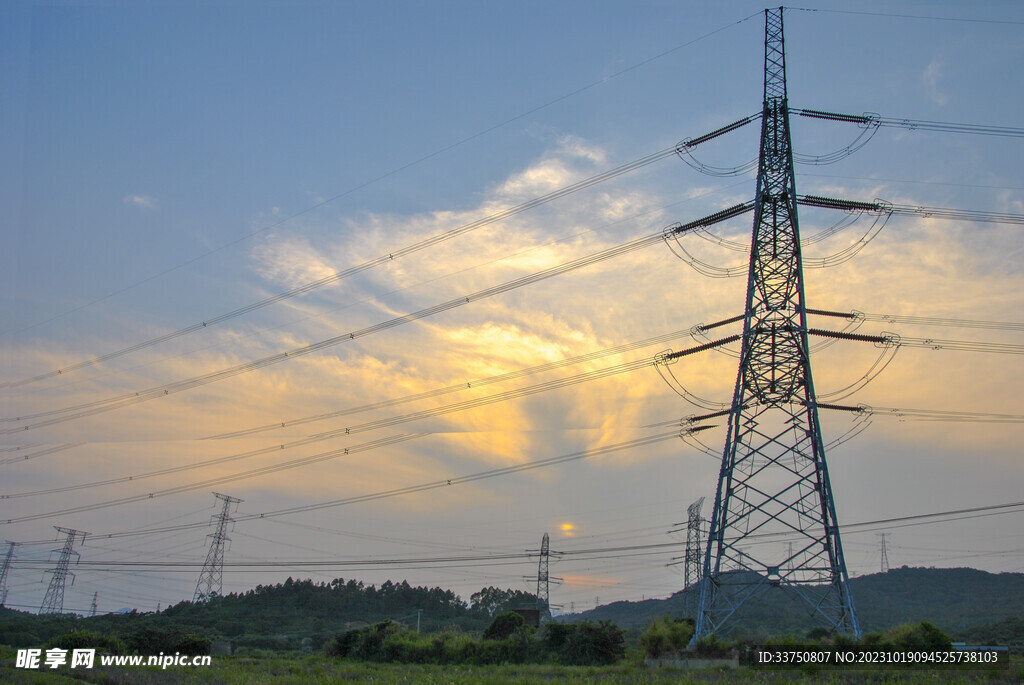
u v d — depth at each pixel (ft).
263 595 505.66
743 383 192.95
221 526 378.94
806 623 300.20
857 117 207.62
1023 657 171.32
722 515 185.78
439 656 242.78
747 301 197.57
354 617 500.74
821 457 181.98
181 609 454.81
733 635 191.11
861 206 202.28
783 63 212.23
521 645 231.71
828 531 176.65
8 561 376.48
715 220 208.03
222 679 178.60
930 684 133.80
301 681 172.24
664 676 156.76
